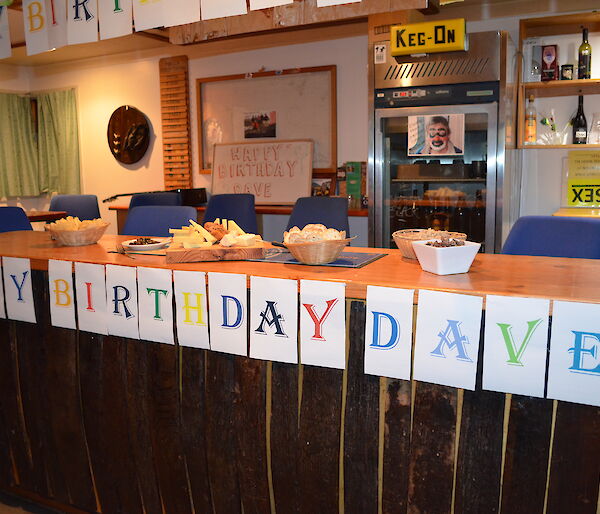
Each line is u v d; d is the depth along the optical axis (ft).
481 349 4.63
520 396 4.50
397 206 13.60
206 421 5.87
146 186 20.62
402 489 5.05
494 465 4.66
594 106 13.83
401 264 5.87
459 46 11.89
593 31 13.53
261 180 17.93
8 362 7.13
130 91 20.30
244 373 5.57
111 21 6.98
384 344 4.87
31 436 7.15
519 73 13.33
